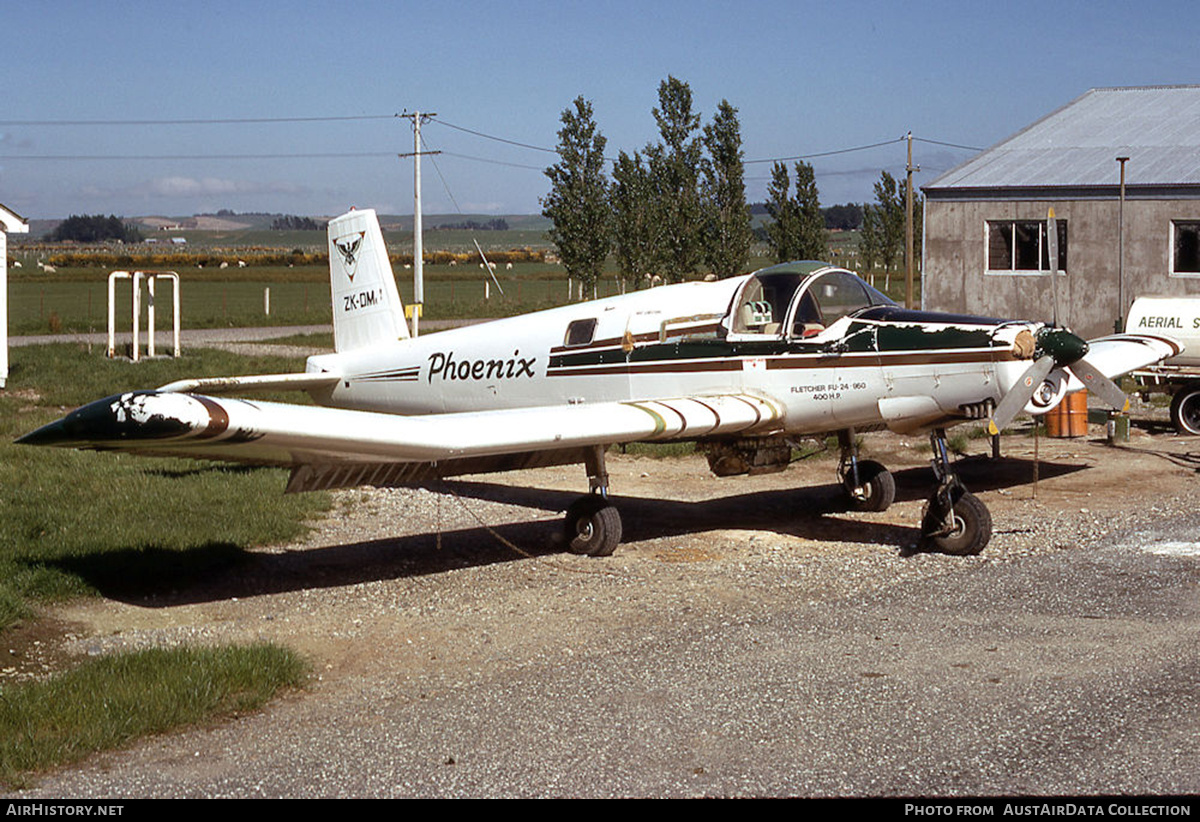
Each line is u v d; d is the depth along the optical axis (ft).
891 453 45.57
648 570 27.53
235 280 298.15
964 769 15.26
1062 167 80.18
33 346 91.71
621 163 114.11
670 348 32.50
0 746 16.11
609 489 39.19
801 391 30.42
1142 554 27.76
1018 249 78.95
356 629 22.80
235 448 23.71
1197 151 77.92
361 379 40.65
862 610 23.34
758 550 29.53
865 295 31.37
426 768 15.71
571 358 34.42
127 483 36.45
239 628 22.90
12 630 22.56
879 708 17.58
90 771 15.75
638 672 19.62
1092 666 19.31
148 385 65.62
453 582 26.58
